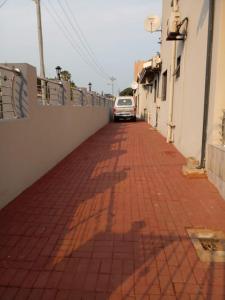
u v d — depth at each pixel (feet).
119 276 9.16
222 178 15.71
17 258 10.14
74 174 20.71
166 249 10.70
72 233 11.91
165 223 12.78
